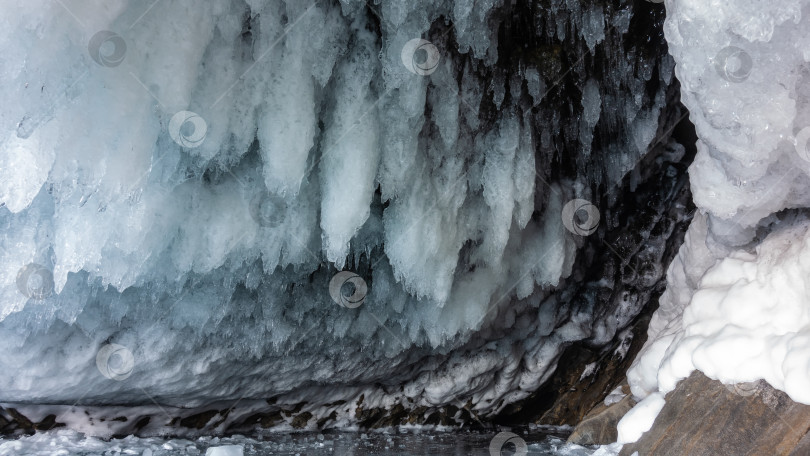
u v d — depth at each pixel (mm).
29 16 2463
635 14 4348
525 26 4246
